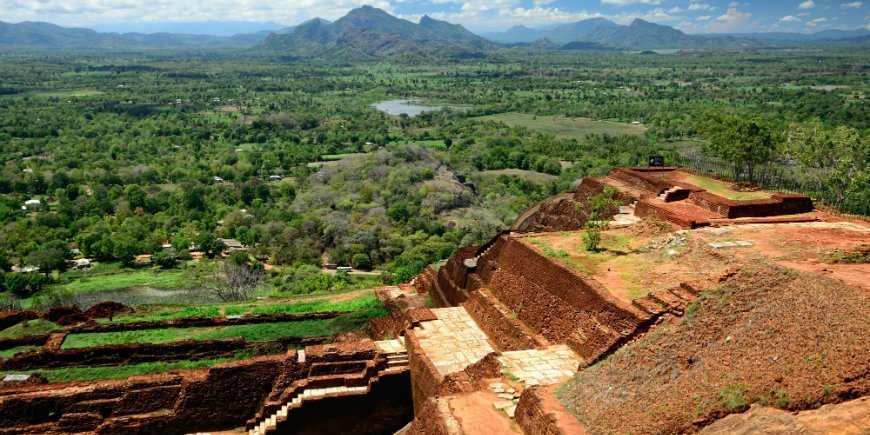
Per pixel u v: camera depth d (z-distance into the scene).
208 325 44.31
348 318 44.91
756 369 19.97
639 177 49.28
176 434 33.75
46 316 45.94
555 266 33.28
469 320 37.91
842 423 16.20
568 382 25.64
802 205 41.72
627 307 27.75
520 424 23.75
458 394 26.36
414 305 45.88
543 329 32.69
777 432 16.86
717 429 18.42
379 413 33.31
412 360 33.50
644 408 21.11
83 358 38.31
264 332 42.75
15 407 32.09
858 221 38.47
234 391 34.28
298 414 31.92
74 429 32.41
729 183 47.84
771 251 31.59
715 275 28.75
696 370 21.81
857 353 18.23
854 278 23.98
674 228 38.00
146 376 34.19
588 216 47.38
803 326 20.69
